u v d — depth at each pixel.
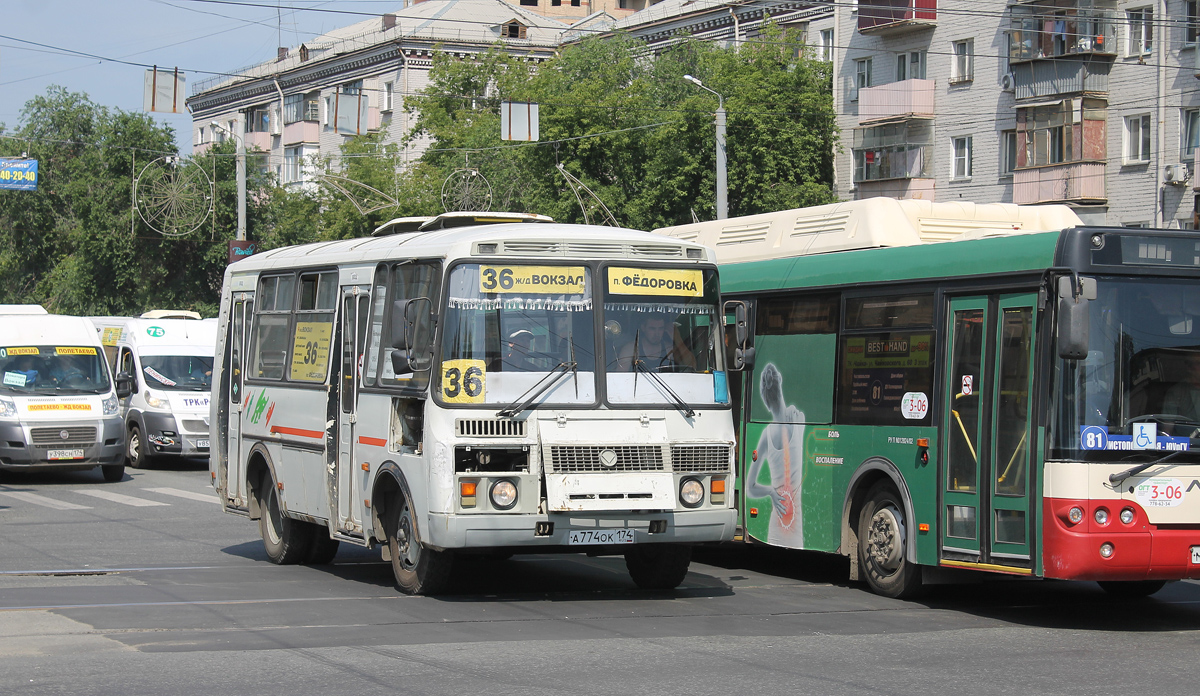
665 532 10.04
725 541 10.38
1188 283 9.49
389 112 63.41
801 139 42.38
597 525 9.83
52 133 62.84
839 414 11.46
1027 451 9.41
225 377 14.35
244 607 9.94
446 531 9.54
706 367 10.52
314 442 11.88
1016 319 9.65
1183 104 33.38
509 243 10.05
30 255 61.25
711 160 42.31
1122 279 9.35
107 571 12.13
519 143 44.91
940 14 40.38
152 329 27.08
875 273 11.19
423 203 48.12
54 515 17.28
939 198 40.50
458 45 63.34
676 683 7.25
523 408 9.78
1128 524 9.09
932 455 10.29
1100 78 35.31
